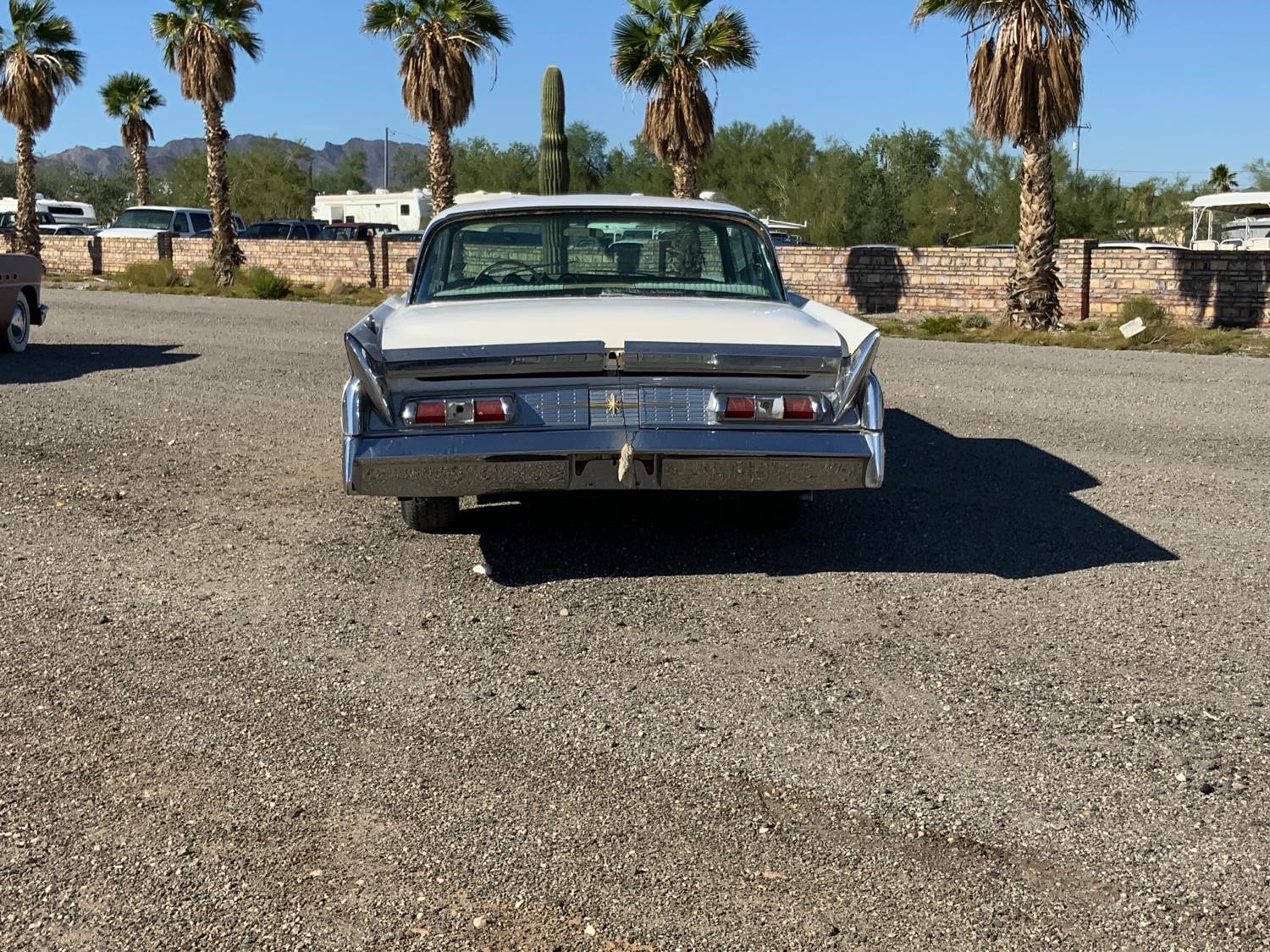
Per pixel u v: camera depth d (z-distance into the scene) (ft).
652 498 20.90
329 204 188.55
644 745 11.51
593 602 15.65
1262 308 61.00
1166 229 155.63
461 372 15.07
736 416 15.33
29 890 9.07
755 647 14.10
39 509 20.12
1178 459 25.03
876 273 72.18
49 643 14.07
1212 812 10.25
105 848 9.66
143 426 27.71
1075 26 55.01
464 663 13.56
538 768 11.05
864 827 10.03
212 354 42.60
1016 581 16.69
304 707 12.34
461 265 18.53
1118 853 9.62
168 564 17.20
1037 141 56.80
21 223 99.09
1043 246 57.88
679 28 76.02
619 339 15.24
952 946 8.46
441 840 9.80
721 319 16.33
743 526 19.31
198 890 9.09
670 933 8.60
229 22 82.84
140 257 100.42
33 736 11.62
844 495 21.57
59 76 97.55
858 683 13.01
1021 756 11.28
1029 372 40.29
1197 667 13.47
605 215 18.71
